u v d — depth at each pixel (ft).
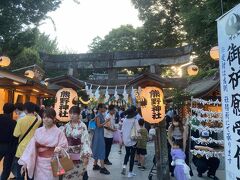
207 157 29.07
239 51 12.70
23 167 16.94
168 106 60.70
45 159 17.12
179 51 52.70
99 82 56.18
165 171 27.91
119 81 56.03
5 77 38.11
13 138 22.77
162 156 28.12
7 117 23.04
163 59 53.88
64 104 33.19
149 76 27.30
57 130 17.54
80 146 19.24
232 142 13.21
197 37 64.03
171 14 100.27
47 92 51.67
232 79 13.32
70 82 33.06
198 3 63.67
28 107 21.79
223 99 14.15
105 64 56.85
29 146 17.19
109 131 35.22
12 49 61.26
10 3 54.75
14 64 86.69
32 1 55.57
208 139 30.78
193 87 54.29
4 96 44.55
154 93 27.73
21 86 45.24
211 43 58.44
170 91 42.47
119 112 61.77
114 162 38.06
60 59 58.75
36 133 17.39
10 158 22.66
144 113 28.04
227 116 13.75
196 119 32.42
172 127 29.07
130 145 30.07
